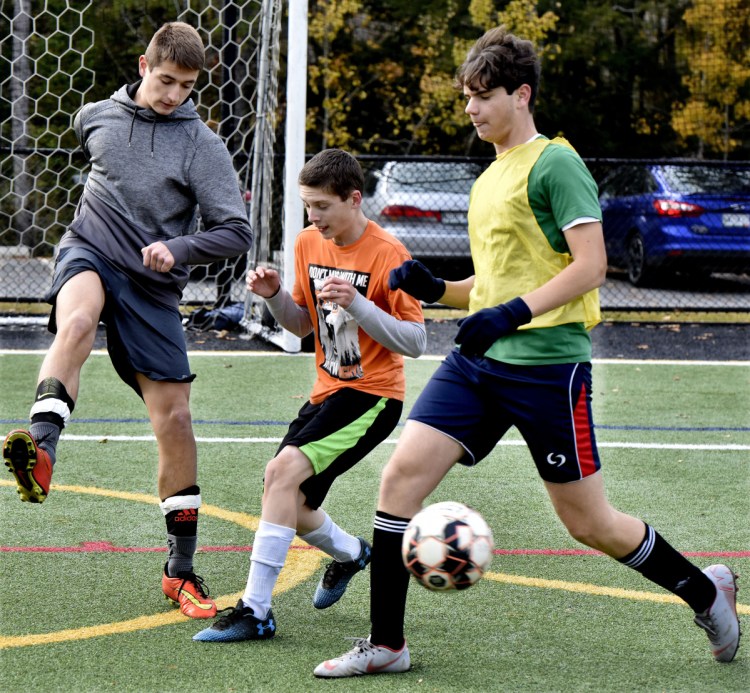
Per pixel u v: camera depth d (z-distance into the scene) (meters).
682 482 16.55
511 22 55.56
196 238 10.71
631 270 39.78
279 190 33.94
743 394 23.48
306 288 11.07
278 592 11.71
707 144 62.53
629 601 11.50
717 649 9.89
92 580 11.91
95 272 10.67
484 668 9.70
